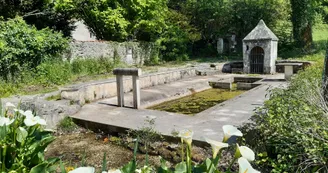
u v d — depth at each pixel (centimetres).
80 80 978
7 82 828
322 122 285
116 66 1300
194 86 1071
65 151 455
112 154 442
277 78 1194
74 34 1845
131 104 741
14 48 869
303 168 269
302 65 1337
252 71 1474
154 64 1558
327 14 2250
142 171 128
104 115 606
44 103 579
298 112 304
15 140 156
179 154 407
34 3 1327
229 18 2027
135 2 1535
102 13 1446
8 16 1262
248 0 1989
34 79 891
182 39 1775
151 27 1594
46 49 1006
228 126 121
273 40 1416
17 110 163
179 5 2195
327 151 255
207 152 398
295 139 282
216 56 2053
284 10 1988
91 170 96
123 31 1508
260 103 682
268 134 322
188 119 554
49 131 175
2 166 140
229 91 1063
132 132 491
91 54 1263
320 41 2075
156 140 459
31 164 155
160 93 898
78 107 657
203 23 2092
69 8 1372
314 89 369
